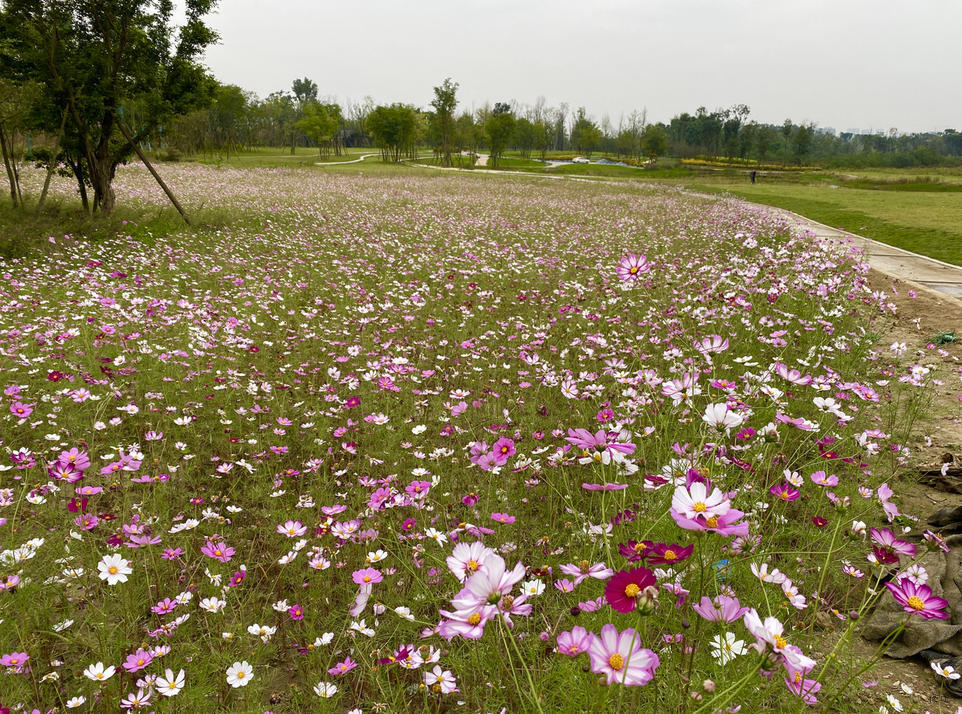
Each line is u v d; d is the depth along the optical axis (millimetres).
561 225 16391
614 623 1819
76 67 12586
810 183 44562
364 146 108562
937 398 4625
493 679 1891
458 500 3156
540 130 83000
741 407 2789
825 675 1972
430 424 4207
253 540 2943
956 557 2580
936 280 9320
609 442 1931
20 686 1957
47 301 6523
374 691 2098
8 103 12633
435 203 21844
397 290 8219
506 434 3855
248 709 1924
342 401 4414
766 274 7059
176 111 14289
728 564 1840
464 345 5594
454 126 67750
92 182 13883
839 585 2439
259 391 4570
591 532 1978
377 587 2463
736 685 1281
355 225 14836
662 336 5625
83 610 2441
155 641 2229
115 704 1979
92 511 3051
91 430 3887
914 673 2113
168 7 13242
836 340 5363
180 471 3533
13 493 3123
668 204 23859
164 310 6449
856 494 2785
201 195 20953
